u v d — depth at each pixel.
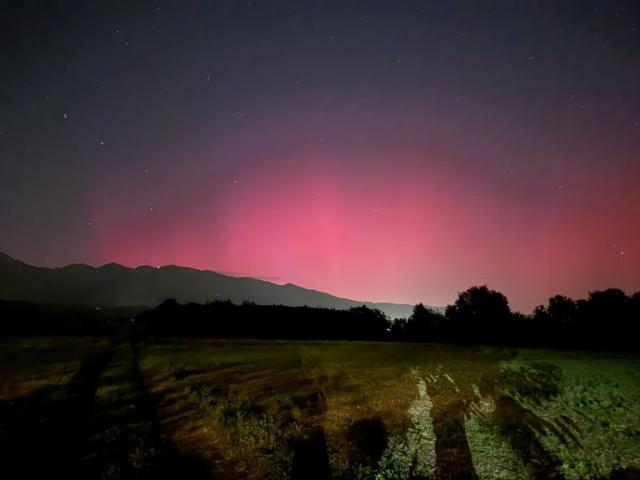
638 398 20.98
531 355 38.12
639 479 12.59
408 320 66.12
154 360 34.97
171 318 65.81
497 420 17.73
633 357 35.88
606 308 51.66
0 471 12.64
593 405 19.94
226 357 36.81
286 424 17.31
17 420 17.45
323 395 22.20
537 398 21.27
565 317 54.12
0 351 36.34
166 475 12.48
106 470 12.71
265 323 65.31
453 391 22.80
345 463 13.36
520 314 57.31
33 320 58.97
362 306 73.00
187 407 20.12
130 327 62.19
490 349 43.38
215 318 66.88
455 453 14.37
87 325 60.25
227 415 18.47
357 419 17.92
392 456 14.09
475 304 58.19
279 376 27.66
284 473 12.66
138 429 16.64
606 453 14.35
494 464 13.58
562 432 16.28
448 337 58.25
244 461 13.60
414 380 25.83
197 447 14.89
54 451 14.27
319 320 68.12
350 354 39.00
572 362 32.78
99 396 22.12
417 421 17.62
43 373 27.45
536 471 13.07
